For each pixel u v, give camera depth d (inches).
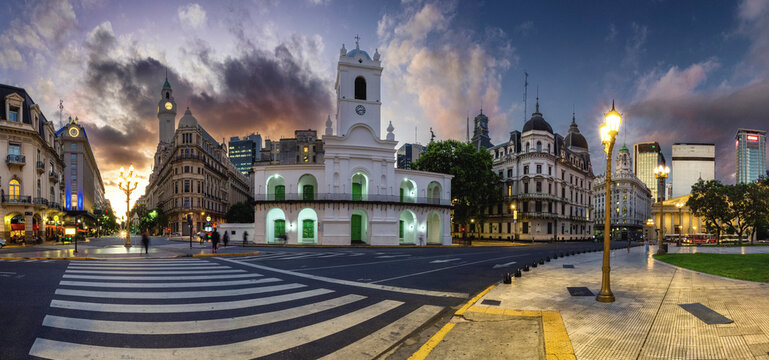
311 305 366.0
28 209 1704.0
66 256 823.1
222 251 1061.8
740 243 2025.1
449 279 552.1
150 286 455.2
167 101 4857.3
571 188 2822.3
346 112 1716.3
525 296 385.4
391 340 265.1
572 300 363.9
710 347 224.8
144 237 936.3
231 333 274.5
